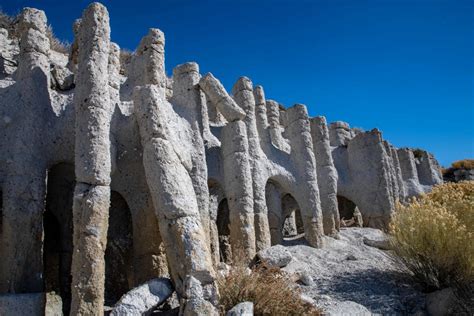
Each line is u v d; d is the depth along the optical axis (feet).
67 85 28.19
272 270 24.21
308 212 39.63
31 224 22.68
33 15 26.66
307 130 42.50
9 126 24.48
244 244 31.50
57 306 25.96
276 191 40.78
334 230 41.93
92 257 19.72
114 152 25.20
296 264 31.81
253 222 32.68
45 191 24.17
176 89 34.63
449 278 26.40
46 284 28.22
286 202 46.60
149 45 30.35
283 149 42.65
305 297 23.67
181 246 20.53
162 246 24.98
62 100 26.81
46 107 25.62
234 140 33.78
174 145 23.77
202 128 34.58
